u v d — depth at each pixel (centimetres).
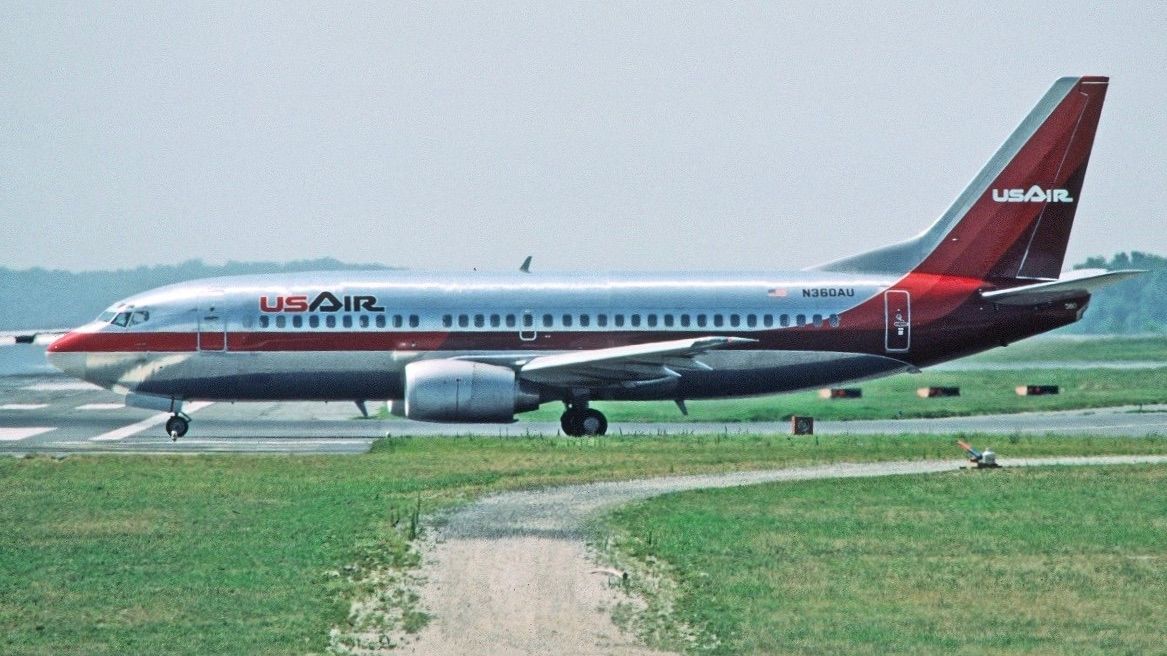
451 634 9231
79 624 9425
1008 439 19788
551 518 13188
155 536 12238
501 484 15350
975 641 9106
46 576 10725
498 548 11781
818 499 14212
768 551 11662
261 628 9331
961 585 10550
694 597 10156
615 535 12312
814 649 8931
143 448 19875
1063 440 19662
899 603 10038
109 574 10794
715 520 13038
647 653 8862
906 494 14538
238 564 11138
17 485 15175
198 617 9588
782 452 18175
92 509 13612
